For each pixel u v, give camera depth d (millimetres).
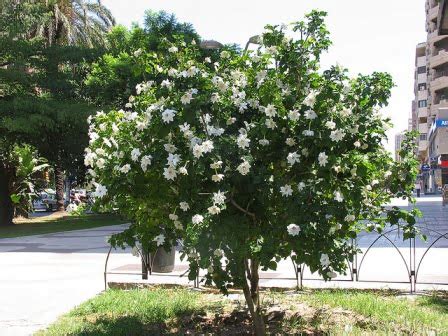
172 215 5016
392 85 5414
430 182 85125
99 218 32875
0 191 27703
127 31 32219
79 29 36562
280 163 5094
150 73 5777
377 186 6090
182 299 7652
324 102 5051
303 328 6051
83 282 10281
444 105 69000
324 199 5027
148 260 9883
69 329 6332
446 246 15125
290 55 5176
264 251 4828
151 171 5055
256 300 5848
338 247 5172
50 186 45812
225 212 4973
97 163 5254
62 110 24656
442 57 68375
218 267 5188
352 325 6023
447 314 6645
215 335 5895
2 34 26688
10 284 10180
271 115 4867
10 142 27141
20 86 26484
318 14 5230
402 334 5578
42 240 19922
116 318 6777
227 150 4758
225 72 5602
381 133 5375
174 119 4871
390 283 8977
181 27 32750
